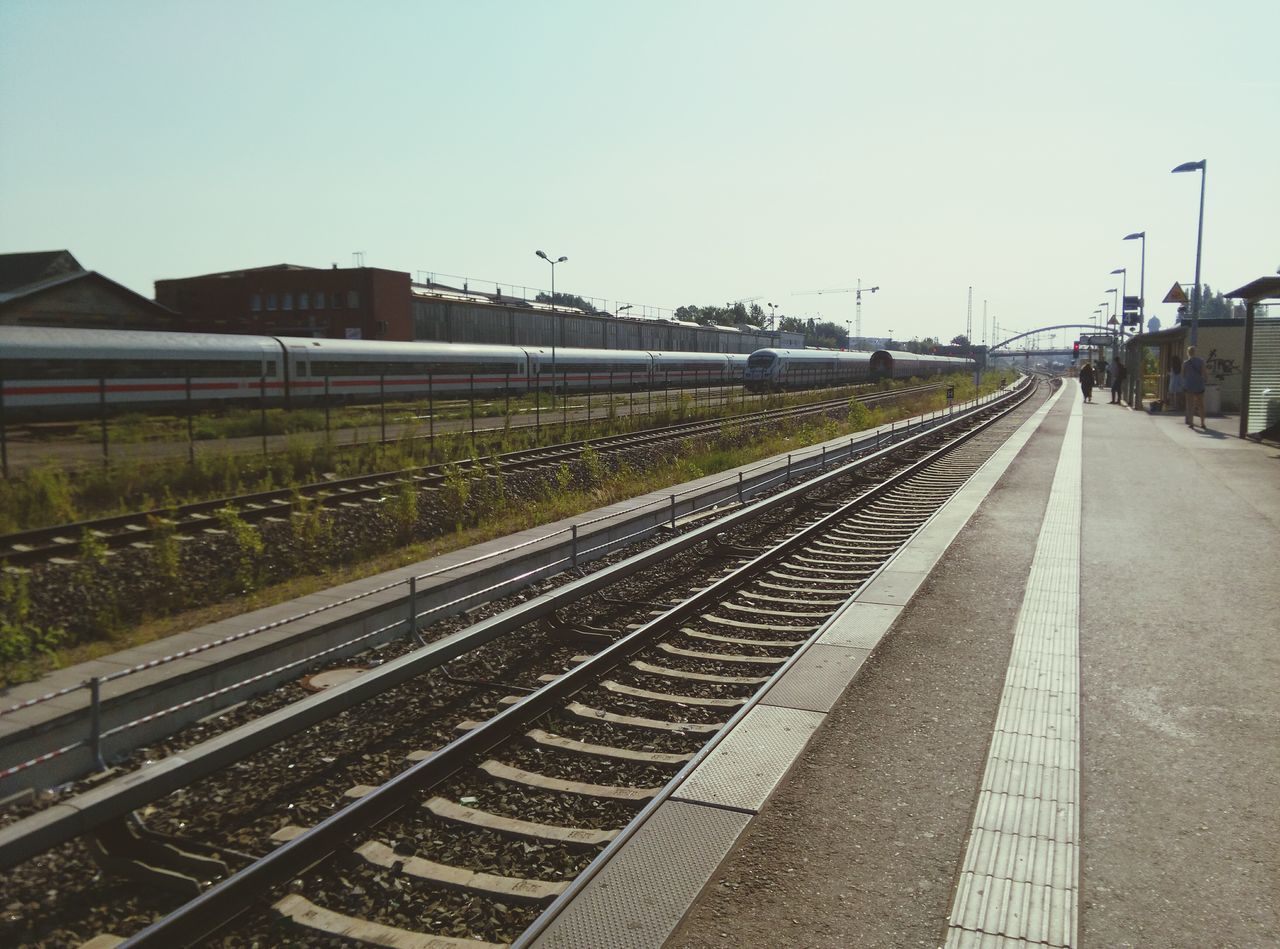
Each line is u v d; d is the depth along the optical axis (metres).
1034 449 22.47
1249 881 4.05
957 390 67.56
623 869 4.20
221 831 5.35
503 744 6.21
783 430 32.78
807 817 4.68
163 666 7.43
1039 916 3.81
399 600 9.33
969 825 4.58
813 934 3.70
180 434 25.83
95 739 6.23
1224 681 6.54
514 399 45.78
